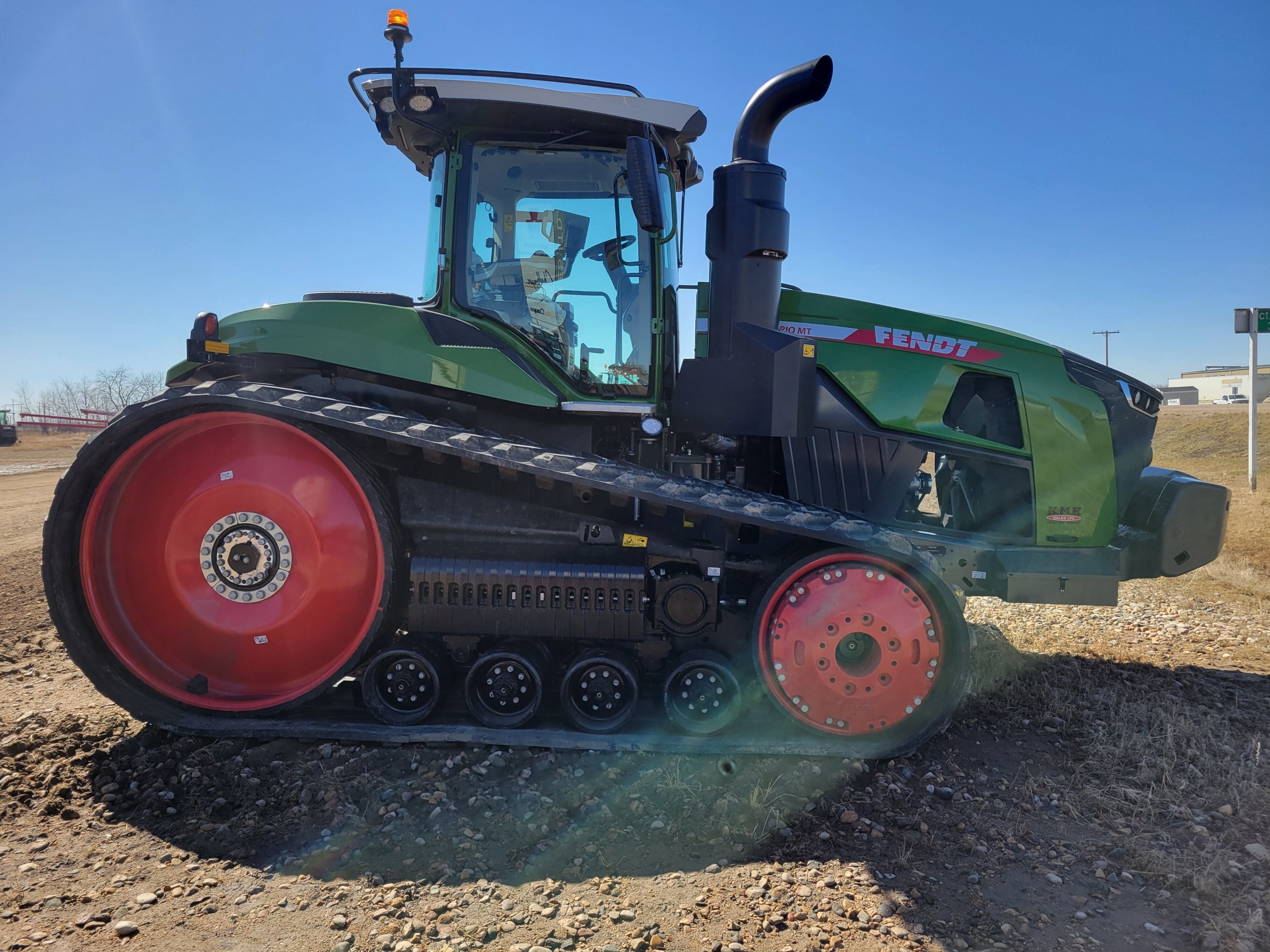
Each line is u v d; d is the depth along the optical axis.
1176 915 2.37
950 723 3.81
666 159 3.82
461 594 3.50
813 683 3.42
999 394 4.17
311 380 3.69
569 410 3.68
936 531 4.10
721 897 2.44
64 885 2.47
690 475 3.88
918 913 2.36
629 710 3.48
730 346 3.69
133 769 3.24
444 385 3.58
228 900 2.40
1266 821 2.88
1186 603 6.34
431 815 2.91
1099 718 3.86
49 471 19.73
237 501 3.57
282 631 3.59
